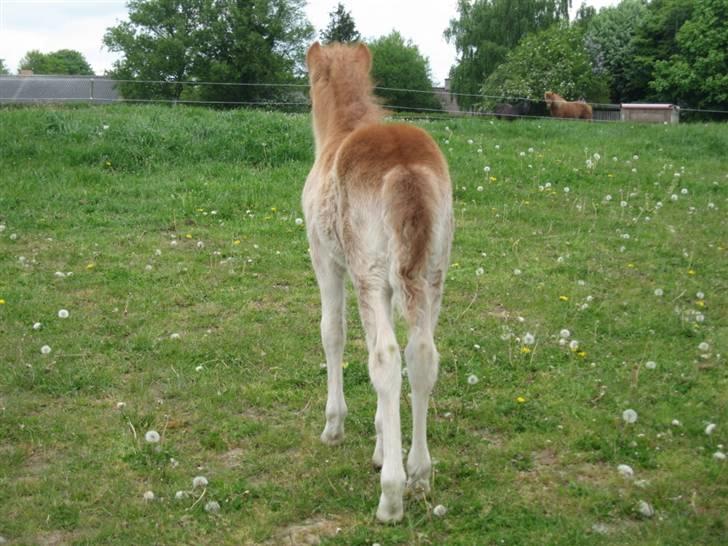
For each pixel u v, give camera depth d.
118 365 5.30
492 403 4.79
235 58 37.75
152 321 6.00
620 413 4.65
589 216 8.85
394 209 3.40
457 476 4.03
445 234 3.64
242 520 3.65
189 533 3.55
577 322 6.04
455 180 9.89
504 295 6.54
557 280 6.91
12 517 3.67
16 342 5.52
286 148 10.70
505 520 3.60
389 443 3.46
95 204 8.67
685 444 4.31
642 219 8.78
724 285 6.86
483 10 45.44
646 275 7.11
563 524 3.56
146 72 38.16
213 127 11.09
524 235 8.22
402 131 3.78
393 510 3.55
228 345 5.61
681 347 5.59
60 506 3.74
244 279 6.88
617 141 12.73
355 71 4.57
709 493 3.83
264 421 4.65
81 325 5.88
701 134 13.35
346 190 3.67
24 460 4.19
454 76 46.25
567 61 33.00
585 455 4.19
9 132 10.45
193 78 37.91
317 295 6.61
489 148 11.51
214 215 8.54
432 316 3.64
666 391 4.92
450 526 3.57
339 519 3.67
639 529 3.52
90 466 4.12
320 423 4.62
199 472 4.10
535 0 44.88
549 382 5.06
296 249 7.66
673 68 39.25
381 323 3.49
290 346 5.63
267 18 39.25
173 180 9.55
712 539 3.45
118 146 10.25
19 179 9.18
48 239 7.64
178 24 38.75
